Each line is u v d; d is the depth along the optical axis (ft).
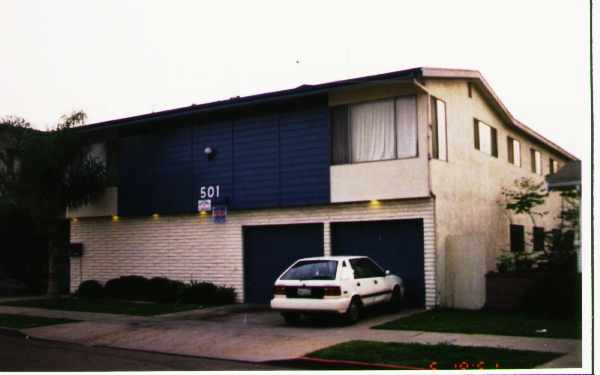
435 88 56.13
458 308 53.21
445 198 55.72
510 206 70.13
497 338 38.34
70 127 67.10
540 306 48.88
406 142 54.49
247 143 62.90
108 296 69.26
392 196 54.49
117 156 72.54
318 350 36.04
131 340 42.88
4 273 80.43
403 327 43.32
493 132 71.77
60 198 66.69
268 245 62.44
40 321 51.65
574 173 49.29
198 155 66.13
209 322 49.34
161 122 68.95
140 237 70.74
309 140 59.16
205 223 66.03
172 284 65.87
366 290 47.32
